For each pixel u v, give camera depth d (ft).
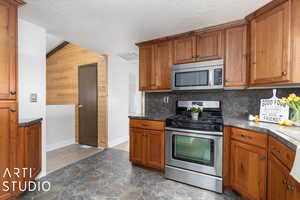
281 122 5.65
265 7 5.66
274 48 5.46
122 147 12.51
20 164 5.66
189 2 5.51
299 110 5.48
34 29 7.24
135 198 6.07
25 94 6.96
